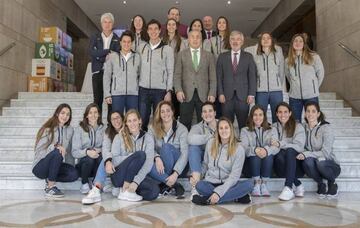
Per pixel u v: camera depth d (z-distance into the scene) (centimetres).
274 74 464
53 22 959
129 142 389
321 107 639
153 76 460
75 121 596
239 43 457
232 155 369
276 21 1148
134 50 480
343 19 684
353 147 506
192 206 354
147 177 393
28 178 443
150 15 1239
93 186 381
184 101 461
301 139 414
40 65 793
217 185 373
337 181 435
